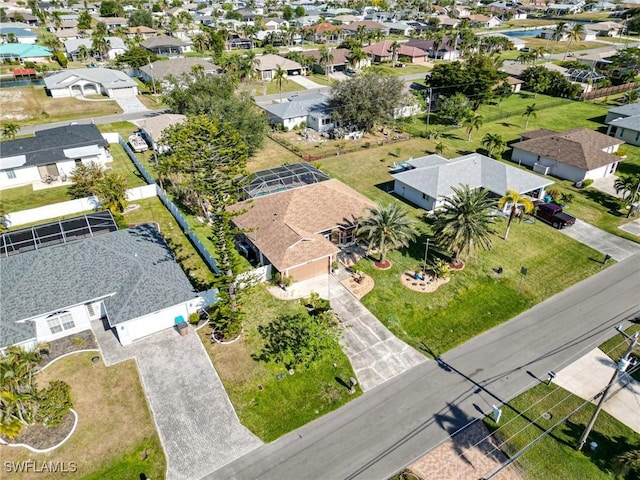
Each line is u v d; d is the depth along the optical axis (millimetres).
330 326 35625
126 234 41125
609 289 41250
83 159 63375
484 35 175125
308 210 45156
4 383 26266
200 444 27078
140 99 97875
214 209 35438
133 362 32562
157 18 185125
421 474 25547
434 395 30516
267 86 109000
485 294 40375
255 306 37875
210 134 40000
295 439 27547
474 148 73562
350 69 127312
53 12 177375
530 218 52625
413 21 195000
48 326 34031
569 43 156125
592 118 88938
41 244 40688
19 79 109250
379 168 65750
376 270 42875
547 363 33219
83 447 26734
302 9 198500
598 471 25734
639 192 53406
